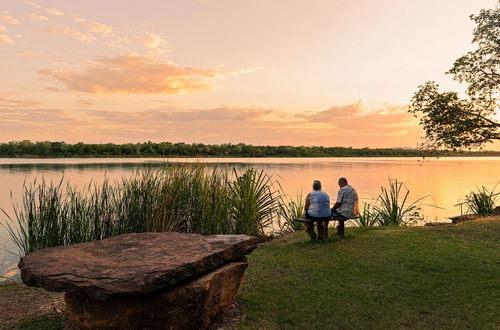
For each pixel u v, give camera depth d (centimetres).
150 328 428
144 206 982
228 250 512
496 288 586
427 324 479
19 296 605
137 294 397
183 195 1034
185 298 427
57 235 872
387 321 486
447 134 1261
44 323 485
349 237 952
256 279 642
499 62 1267
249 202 1101
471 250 802
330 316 501
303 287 600
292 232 1141
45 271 429
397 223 1338
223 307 495
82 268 436
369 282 620
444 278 632
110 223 950
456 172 6438
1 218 1658
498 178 4753
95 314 430
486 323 478
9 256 1079
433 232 996
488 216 1330
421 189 3250
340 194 945
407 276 644
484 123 1262
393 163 11331
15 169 5144
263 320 489
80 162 8156
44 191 920
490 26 1271
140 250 501
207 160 1282
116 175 3888
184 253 484
